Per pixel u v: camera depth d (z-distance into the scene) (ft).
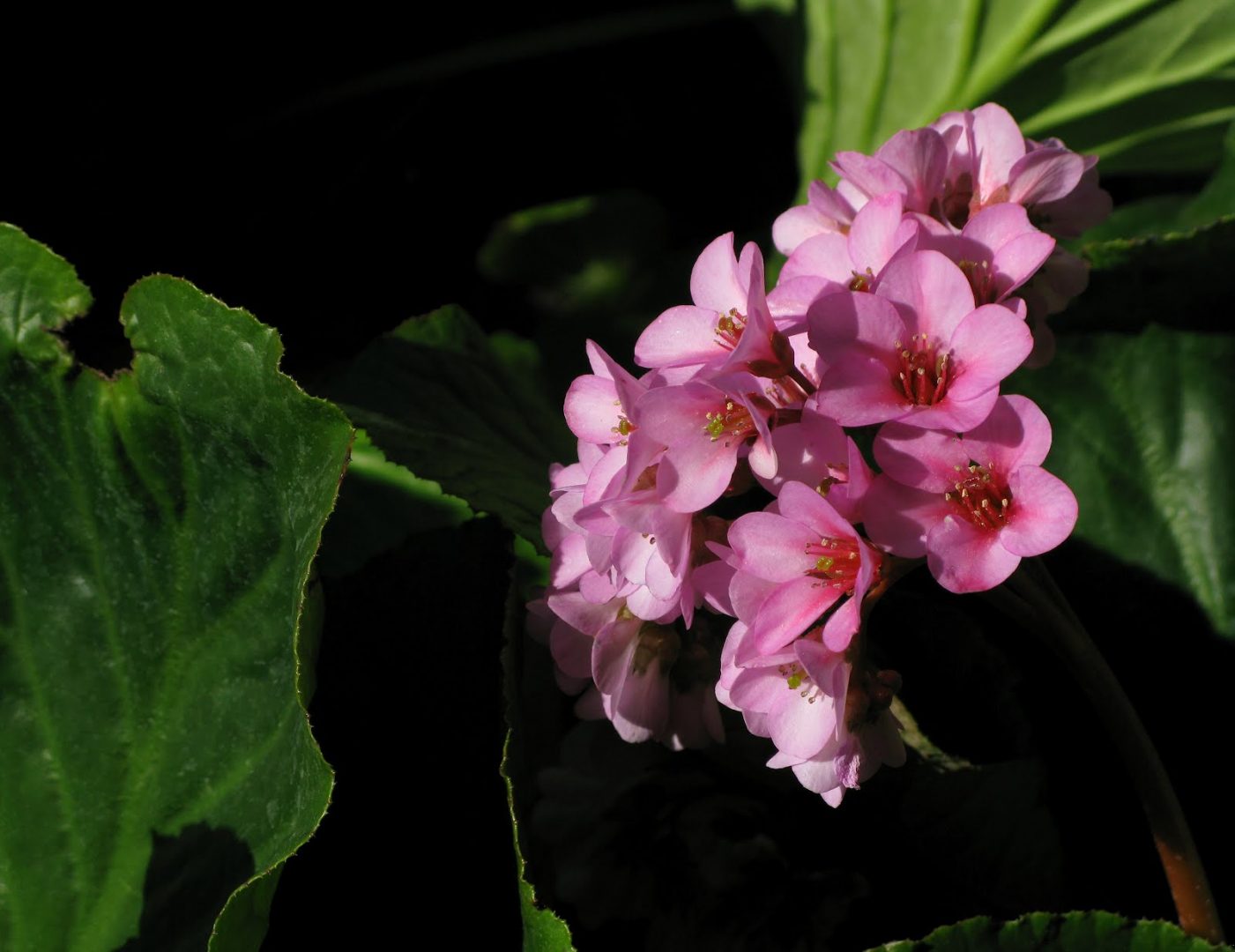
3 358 1.81
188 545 1.81
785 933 1.79
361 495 2.03
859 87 2.55
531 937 1.69
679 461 1.61
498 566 1.86
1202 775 1.88
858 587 1.58
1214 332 1.91
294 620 1.76
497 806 1.83
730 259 1.67
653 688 1.70
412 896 1.82
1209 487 1.90
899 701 1.78
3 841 1.79
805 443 1.61
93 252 2.54
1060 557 1.92
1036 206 1.71
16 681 1.81
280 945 1.81
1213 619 1.89
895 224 1.64
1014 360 1.59
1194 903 1.71
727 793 1.82
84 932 1.78
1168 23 2.33
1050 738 1.90
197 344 1.77
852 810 1.80
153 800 1.79
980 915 1.74
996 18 2.34
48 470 1.82
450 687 1.86
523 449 2.00
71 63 2.55
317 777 1.70
